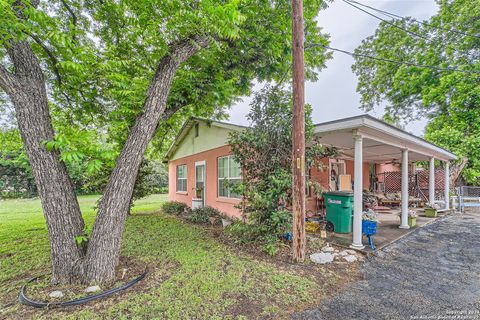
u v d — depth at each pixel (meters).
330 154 4.90
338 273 3.43
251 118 4.94
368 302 2.64
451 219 8.00
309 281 3.11
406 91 14.82
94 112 5.43
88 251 3.11
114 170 3.37
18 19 2.45
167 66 3.81
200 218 7.66
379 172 12.80
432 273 3.47
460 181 13.62
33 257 4.20
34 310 2.47
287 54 5.60
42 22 2.82
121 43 5.13
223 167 8.01
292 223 4.09
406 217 6.21
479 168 11.80
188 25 3.64
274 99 4.70
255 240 4.64
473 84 11.27
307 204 7.32
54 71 4.40
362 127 4.43
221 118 7.99
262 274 3.31
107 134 4.50
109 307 2.50
